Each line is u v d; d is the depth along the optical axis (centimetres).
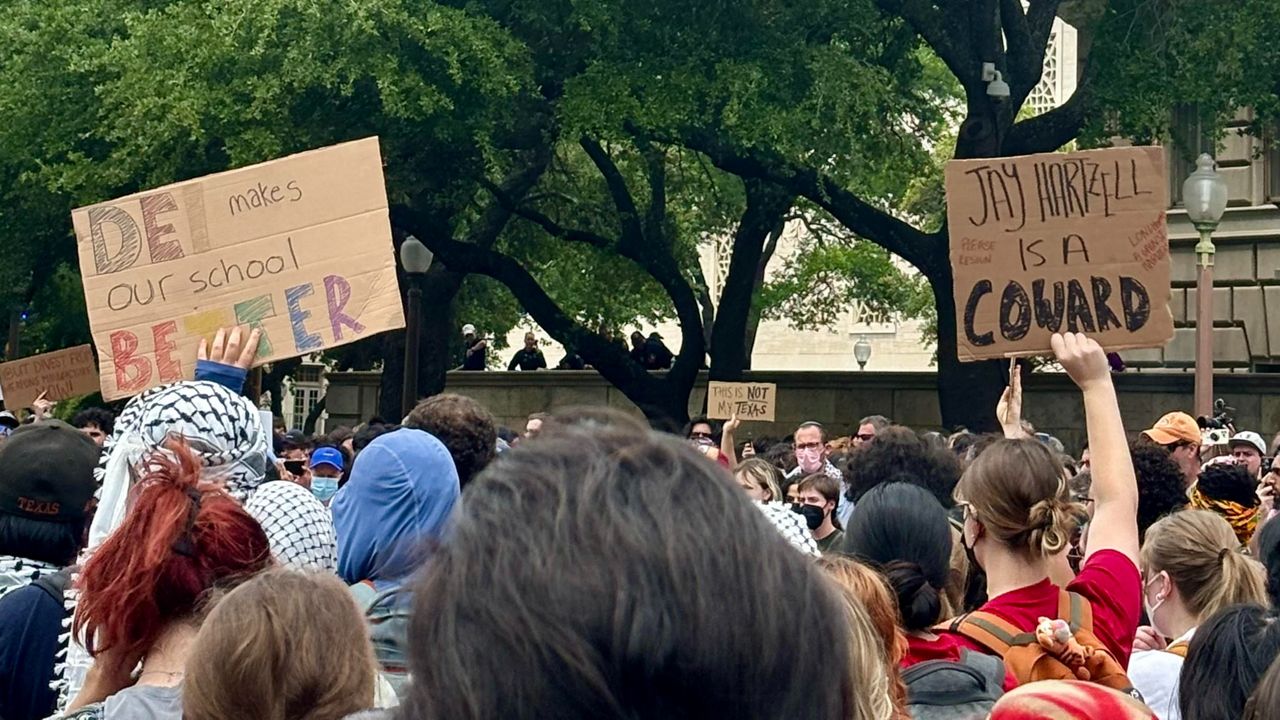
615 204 2531
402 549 370
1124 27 2034
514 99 1922
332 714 260
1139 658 440
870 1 1972
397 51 1805
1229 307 2564
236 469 425
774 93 1888
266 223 571
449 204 2198
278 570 275
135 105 1792
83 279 567
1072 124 2091
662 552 123
